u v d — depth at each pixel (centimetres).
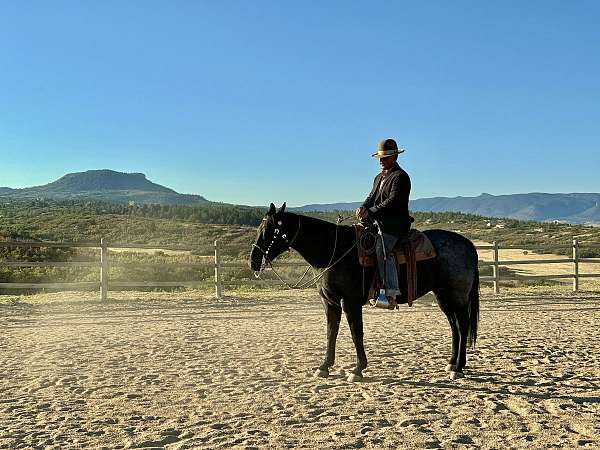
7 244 1496
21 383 755
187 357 916
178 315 1411
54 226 7106
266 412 627
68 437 551
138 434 559
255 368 839
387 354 933
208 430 569
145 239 6169
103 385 743
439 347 991
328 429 570
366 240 764
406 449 518
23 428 576
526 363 871
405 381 762
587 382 758
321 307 1559
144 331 1171
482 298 1758
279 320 1331
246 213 14012
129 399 680
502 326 1229
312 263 777
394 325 1251
